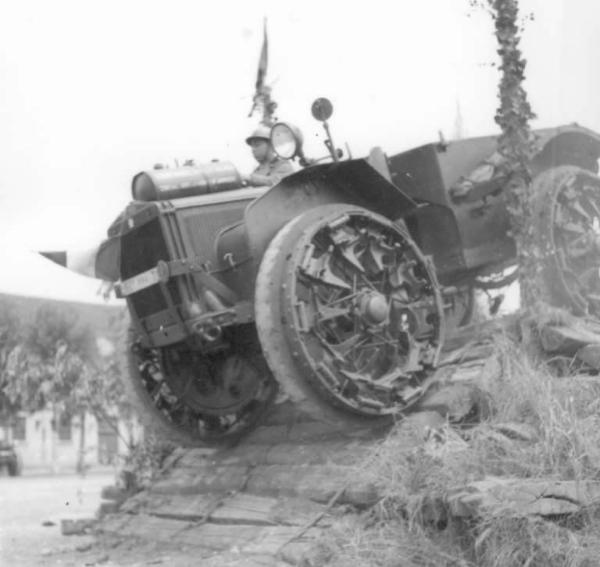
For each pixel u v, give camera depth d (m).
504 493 4.94
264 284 6.45
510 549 4.83
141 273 7.15
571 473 5.25
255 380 8.00
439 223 8.03
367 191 7.22
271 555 5.99
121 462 11.30
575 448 5.34
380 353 6.93
